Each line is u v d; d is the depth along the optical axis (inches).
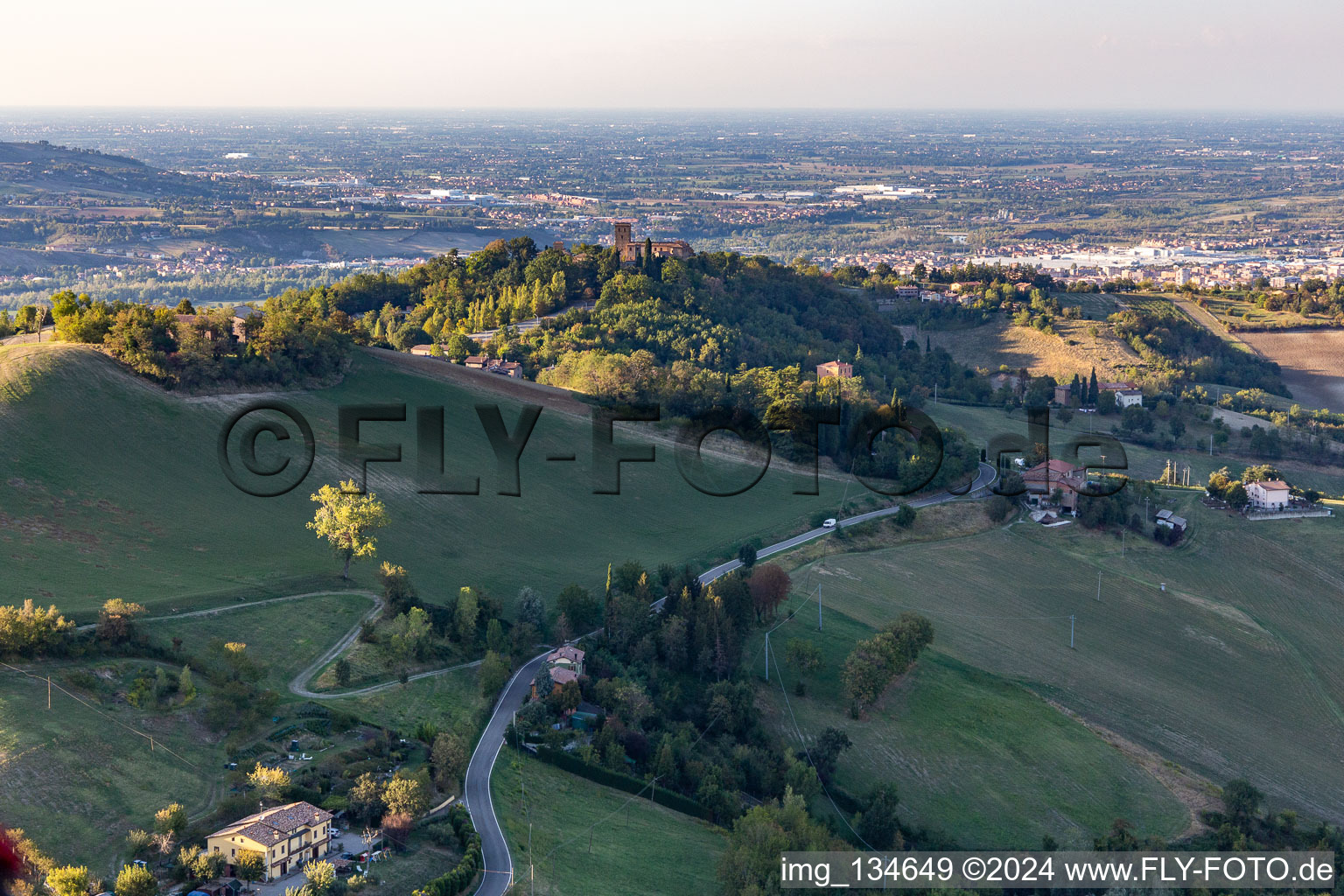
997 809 4884.4
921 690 5757.9
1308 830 4940.9
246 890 3376.0
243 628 5088.6
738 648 5743.1
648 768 4702.3
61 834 3503.9
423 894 3380.9
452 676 5118.1
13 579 5014.8
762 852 4001.0
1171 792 5103.3
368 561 6131.9
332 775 4015.8
